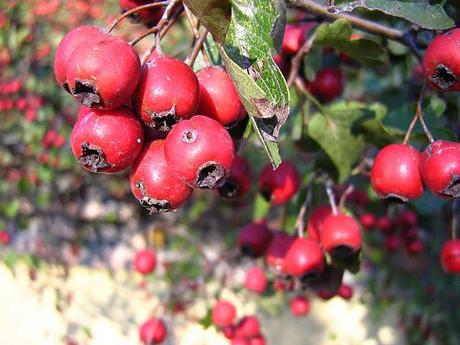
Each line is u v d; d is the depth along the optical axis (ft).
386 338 1.22
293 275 0.48
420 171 0.34
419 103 0.36
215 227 1.29
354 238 0.45
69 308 1.21
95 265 1.34
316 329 1.25
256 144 0.48
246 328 0.70
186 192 0.28
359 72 0.70
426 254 1.02
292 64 0.42
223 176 0.26
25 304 1.30
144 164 0.28
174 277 0.92
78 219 1.33
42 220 1.30
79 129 0.27
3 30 1.20
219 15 0.25
